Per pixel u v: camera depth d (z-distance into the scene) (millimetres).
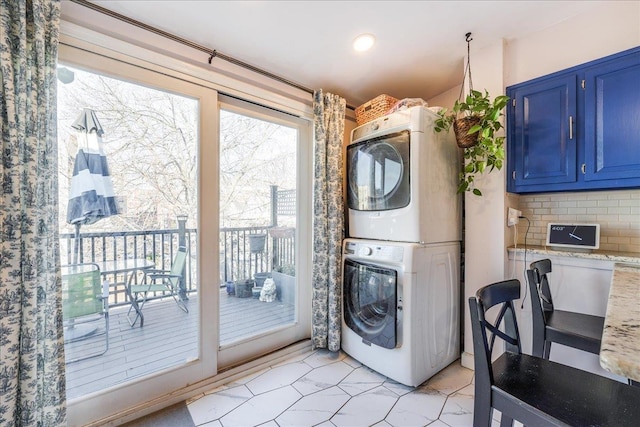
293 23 1664
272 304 2322
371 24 1699
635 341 609
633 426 721
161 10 1525
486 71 1987
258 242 2240
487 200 2000
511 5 1605
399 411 1619
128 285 1651
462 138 1828
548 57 1810
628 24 1561
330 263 2309
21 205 1156
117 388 1558
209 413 1620
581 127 1661
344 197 2557
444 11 1621
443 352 2018
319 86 2424
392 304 1863
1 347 1093
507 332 1166
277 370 2068
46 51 1238
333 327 2285
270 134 2301
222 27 1680
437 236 1955
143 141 1680
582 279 1711
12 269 1120
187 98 1818
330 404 1688
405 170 1879
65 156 1442
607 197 1814
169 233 1780
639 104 1477
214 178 1917
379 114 2240
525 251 1904
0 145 1100
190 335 1844
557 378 948
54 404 1242
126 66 1573
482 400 936
